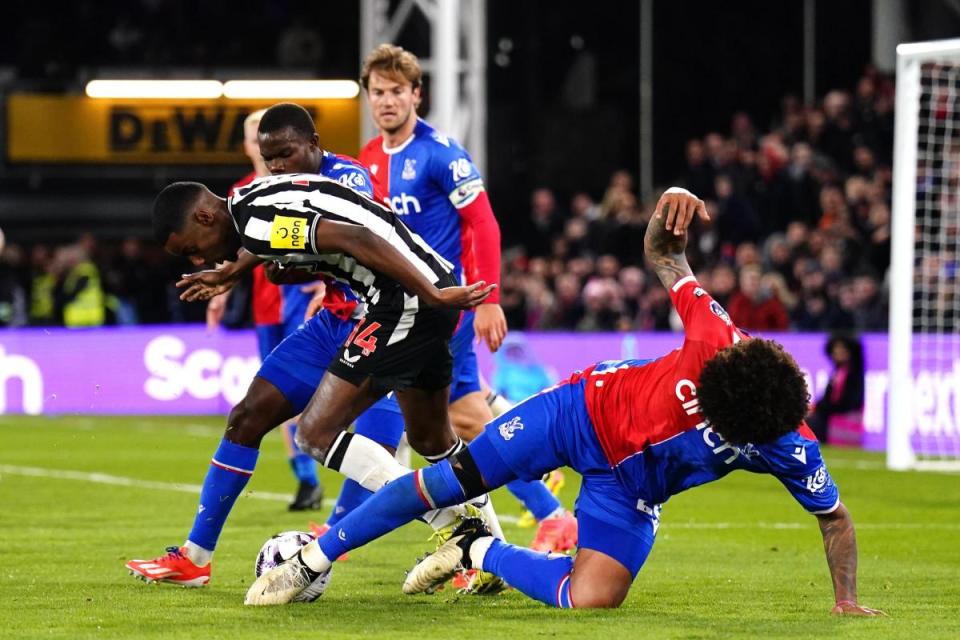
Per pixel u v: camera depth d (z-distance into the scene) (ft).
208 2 281.95
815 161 218.59
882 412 175.01
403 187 83.66
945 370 163.63
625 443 59.93
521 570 63.26
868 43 259.39
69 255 237.66
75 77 268.41
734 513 112.06
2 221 266.36
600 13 280.51
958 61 158.10
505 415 62.08
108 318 241.55
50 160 266.77
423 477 62.23
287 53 272.92
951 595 71.92
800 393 56.54
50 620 60.90
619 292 206.28
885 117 223.71
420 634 57.21
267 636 56.95
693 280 60.90
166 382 216.95
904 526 104.42
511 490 85.61
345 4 279.49
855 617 62.03
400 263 61.46
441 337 67.05
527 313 214.48
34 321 242.78
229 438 70.59
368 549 87.76
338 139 265.95
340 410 66.49
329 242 61.72
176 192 66.23
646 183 259.80
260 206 62.85
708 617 62.44
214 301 111.04
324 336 70.79
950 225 192.34
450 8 169.17
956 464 149.28
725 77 271.69
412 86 83.41
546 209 240.53
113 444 170.09
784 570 80.59
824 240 201.57
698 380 57.62
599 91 281.95
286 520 102.42
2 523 99.91
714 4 271.69
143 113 266.77
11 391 216.74
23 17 283.59
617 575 61.67
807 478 60.13
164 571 70.54
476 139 175.22
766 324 188.55
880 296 191.52
